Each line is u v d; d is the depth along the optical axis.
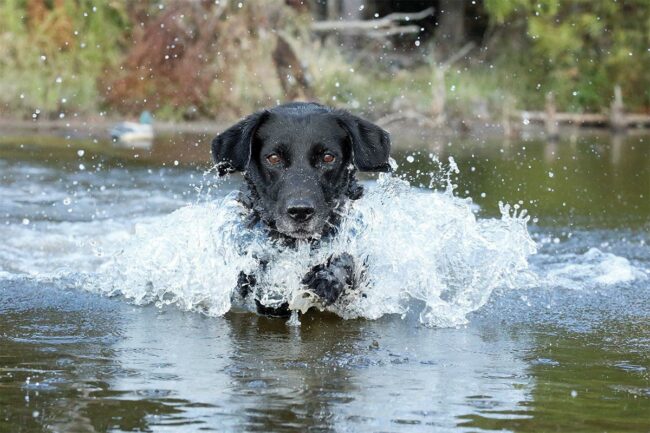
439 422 5.91
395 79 34.22
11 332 8.21
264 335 8.34
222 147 9.59
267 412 6.04
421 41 40.03
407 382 6.79
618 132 33.12
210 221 9.83
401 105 31.91
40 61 31.16
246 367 7.17
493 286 10.02
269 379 6.82
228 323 8.83
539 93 35.91
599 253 12.41
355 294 9.34
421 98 32.28
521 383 6.83
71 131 27.36
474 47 39.31
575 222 14.92
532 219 15.14
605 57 36.66
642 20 36.66
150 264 9.94
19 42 31.17
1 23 31.33
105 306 9.41
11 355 7.41
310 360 7.42
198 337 8.22
